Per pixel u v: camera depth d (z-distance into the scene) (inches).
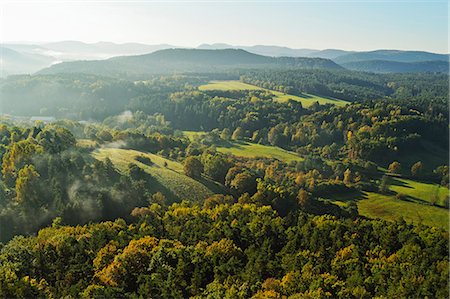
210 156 4808.1
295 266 2206.0
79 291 1868.8
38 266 2154.3
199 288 1996.8
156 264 2151.8
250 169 5034.5
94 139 5255.9
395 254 2301.9
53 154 3789.4
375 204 4623.5
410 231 2650.1
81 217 3159.5
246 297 1857.8
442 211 4443.9
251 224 2810.0
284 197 3991.1
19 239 2598.4
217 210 3208.7
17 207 3134.8
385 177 5206.7
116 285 2004.2
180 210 3176.7
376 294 1902.1
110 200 3353.8
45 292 1838.1
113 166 3934.5
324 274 2050.9
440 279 1897.1
